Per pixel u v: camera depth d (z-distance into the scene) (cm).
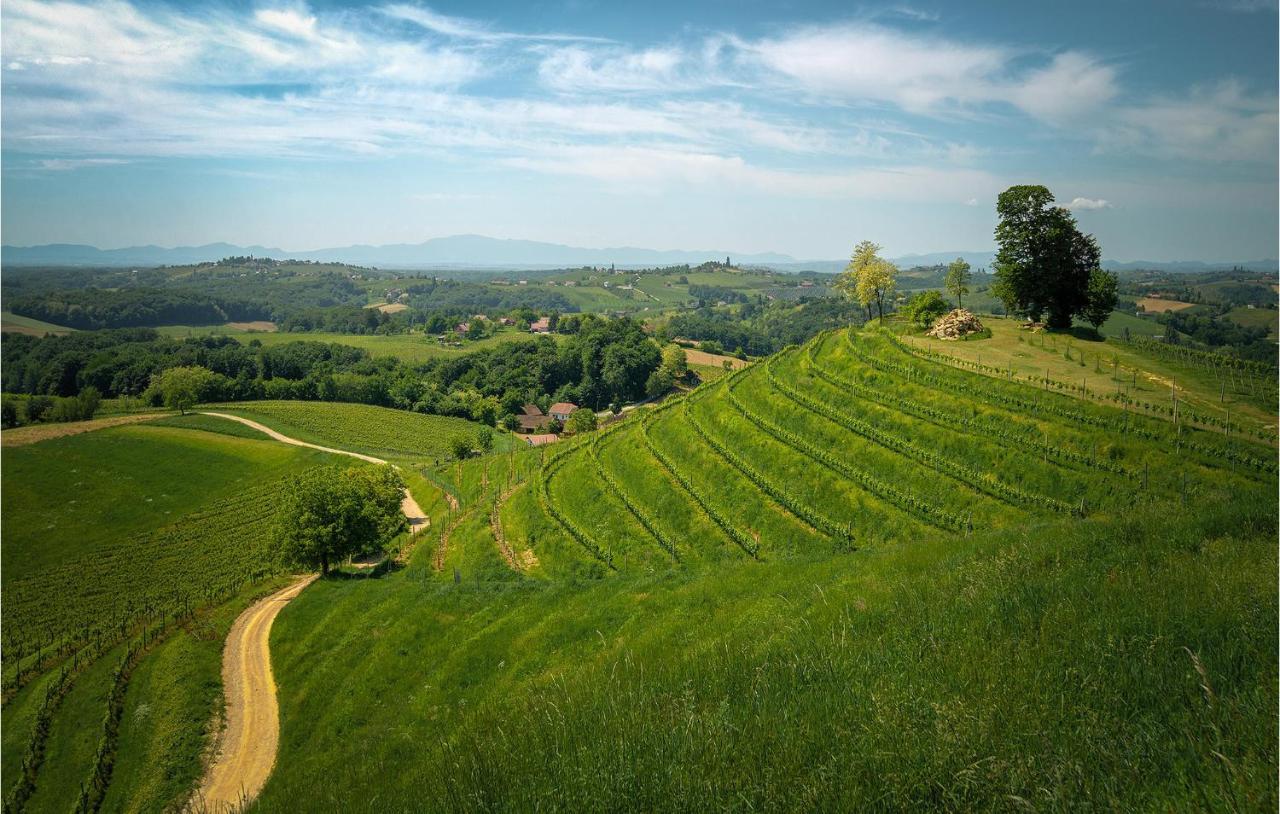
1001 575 1680
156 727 3566
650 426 7556
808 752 862
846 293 9006
